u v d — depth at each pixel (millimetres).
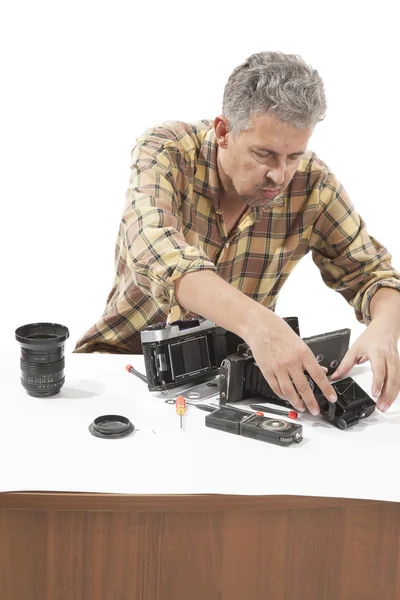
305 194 1943
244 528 1298
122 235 1979
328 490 1265
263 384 1600
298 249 2045
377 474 1320
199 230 1914
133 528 1281
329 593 1349
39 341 1521
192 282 1485
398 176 3965
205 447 1388
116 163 3953
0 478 1258
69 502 1232
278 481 1283
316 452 1384
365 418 1537
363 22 3768
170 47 3732
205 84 3768
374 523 1316
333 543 1324
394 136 3959
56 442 1383
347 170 4023
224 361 1581
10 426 1438
